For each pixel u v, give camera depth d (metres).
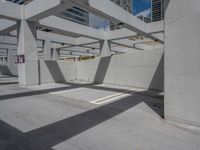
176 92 4.49
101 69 13.68
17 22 11.91
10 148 3.18
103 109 5.93
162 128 4.22
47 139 3.57
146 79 10.54
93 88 10.92
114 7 11.46
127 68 11.62
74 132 3.95
